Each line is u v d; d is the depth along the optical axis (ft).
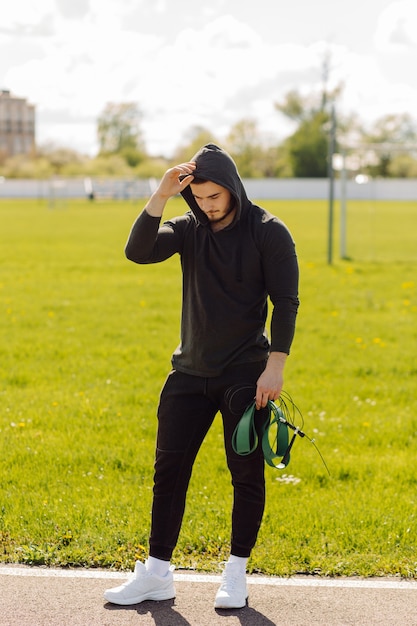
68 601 13.51
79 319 43.93
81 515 16.75
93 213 167.73
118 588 13.47
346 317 45.21
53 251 84.17
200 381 13.53
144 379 30.37
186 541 15.66
